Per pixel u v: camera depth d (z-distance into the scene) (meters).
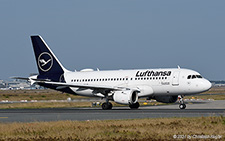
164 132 55.03
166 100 122.56
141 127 61.31
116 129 59.50
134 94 117.62
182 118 73.62
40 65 140.50
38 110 117.12
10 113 104.25
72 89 134.62
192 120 68.94
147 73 119.50
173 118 74.56
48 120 80.44
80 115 91.50
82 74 133.75
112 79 125.81
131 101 112.62
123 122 68.75
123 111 103.12
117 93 114.56
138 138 51.19
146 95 118.25
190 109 107.94
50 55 139.25
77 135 54.22
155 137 51.41
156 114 88.19
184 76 112.75
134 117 82.31
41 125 66.69
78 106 148.38
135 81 120.62
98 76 129.50
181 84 112.62
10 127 64.44
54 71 138.75
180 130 56.62
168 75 115.31
